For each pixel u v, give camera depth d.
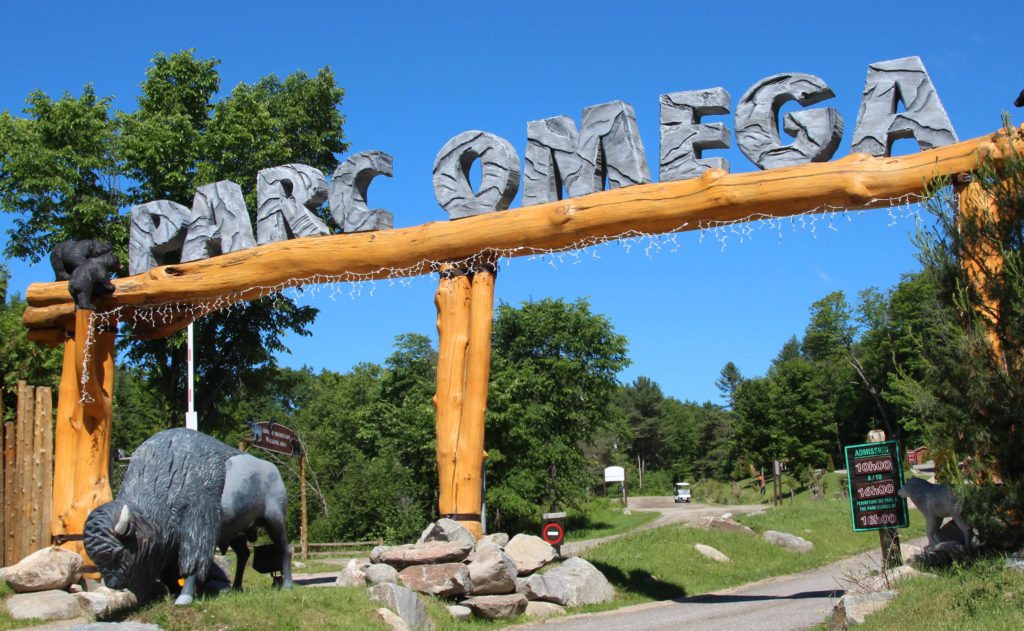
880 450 10.98
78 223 26.20
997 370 8.70
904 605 8.17
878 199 10.72
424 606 10.62
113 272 15.10
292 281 13.95
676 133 11.95
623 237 12.06
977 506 8.80
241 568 10.50
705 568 16.47
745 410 60.59
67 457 14.41
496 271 13.11
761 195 11.14
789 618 10.88
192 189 26.72
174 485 9.29
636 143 12.19
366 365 56.56
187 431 9.79
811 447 56.19
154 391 29.44
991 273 8.98
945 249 9.33
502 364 34.56
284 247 13.91
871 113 11.02
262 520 10.27
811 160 11.15
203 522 9.33
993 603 7.61
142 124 26.91
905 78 10.93
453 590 11.45
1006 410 8.64
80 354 14.28
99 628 8.06
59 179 25.97
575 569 13.02
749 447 60.59
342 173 13.86
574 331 37.09
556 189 12.80
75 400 14.55
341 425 49.84
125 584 8.84
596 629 10.74
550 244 12.36
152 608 8.88
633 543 18.14
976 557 9.14
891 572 9.55
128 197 27.48
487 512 32.91
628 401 94.62
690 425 93.25
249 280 14.09
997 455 8.78
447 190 13.09
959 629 7.13
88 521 8.80
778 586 14.85
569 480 35.75
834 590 13.22
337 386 58.56
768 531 20.33
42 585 10.80
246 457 10.08
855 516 11.04
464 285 12.90
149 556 8.95
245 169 27.58
